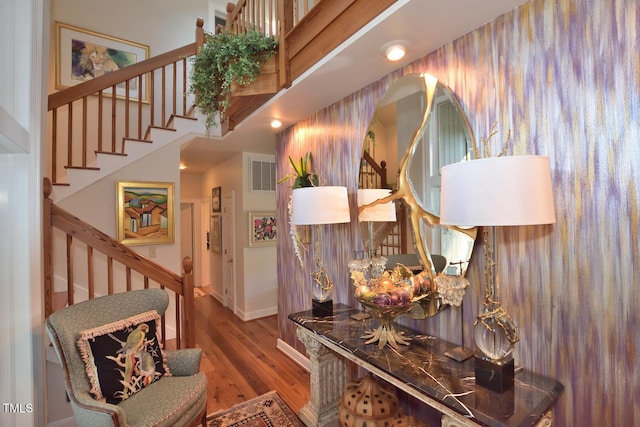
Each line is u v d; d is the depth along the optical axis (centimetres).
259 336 402
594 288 124
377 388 196
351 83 225
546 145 136
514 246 149
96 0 408
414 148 194
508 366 130
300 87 229
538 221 110
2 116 142
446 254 177
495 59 154
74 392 167
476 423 116
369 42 172
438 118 180
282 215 353
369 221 230
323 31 194
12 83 182
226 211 534
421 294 178
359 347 176
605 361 121
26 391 184
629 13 114
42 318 201
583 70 126
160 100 440
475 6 144
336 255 273
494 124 154
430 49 181
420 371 148
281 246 357
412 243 196
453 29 162
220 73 250
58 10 384
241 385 282
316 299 236
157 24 451
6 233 183
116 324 195
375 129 223
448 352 164
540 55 138
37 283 192
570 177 130
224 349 361
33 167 190
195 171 652
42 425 197
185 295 250
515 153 146
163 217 362
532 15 140
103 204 332
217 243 584
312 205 222
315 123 289
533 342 142
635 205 113
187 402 181
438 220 180
